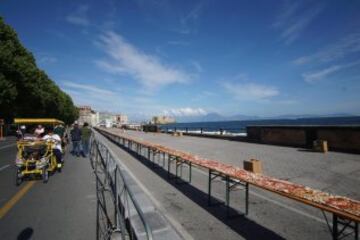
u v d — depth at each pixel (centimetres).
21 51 4069
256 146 1930
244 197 741
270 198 728
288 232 517
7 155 1781
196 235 505
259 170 913
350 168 1027
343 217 369
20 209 656
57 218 593
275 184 536
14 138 3834
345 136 1470
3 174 1117
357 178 883
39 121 1496
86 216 603
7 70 3497
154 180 955
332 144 1541
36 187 877
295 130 1811
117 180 562
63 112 7900
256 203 687
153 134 4531
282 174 973
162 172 1104
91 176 1043
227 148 1856
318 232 516
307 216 597
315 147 1520
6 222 574
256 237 496
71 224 559
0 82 3288
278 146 1858
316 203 416
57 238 497
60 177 1030
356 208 391
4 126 4662
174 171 1124
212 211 632
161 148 1256
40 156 999
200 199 727
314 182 853
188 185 880
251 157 1399
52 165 1098
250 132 2292
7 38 3803
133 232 459
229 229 531
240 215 603
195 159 888
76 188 852
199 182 923
